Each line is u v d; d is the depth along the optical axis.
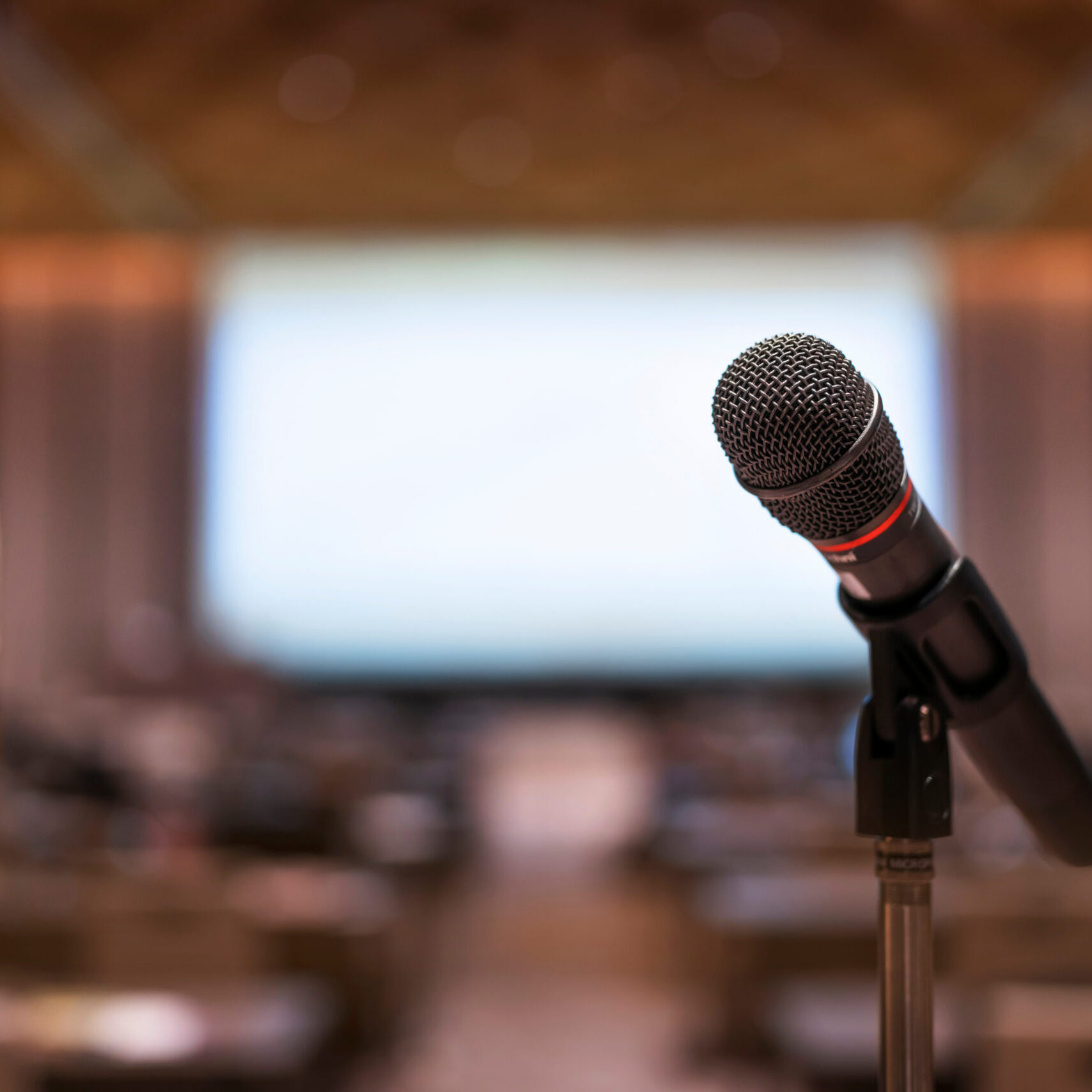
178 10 8.46
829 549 0.76
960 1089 1.98
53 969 3.17
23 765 4.73
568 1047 4.41
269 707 10.85
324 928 3.63
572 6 8.62
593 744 13.27
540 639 13.77
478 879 7.68
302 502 13.80
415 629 13.80
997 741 0.81
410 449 13.85
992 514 13.27
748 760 7.36
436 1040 4.44
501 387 13.85
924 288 13.35
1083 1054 1.83
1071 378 13.23
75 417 13.62
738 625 13.63
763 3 8.55
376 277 13.84
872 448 0.71
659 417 13.76
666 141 10.69
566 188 11.80
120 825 4.39
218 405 13.76
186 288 13.64
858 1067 2.28
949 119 10.12
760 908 3.95
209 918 3.28
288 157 11.02
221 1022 2.50
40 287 13.63
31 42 8.88
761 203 12.14
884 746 0.79
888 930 0.77
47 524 13.60
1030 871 3.61
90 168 11.20
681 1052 4.32
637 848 7.74
